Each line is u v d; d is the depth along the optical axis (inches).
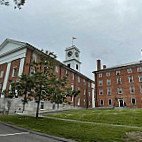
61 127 400.8
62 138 290.7
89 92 1882.4
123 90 1440.7
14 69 1056.8
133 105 1342.3
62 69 1373.0
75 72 1594.5
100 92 1582.2
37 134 331.0
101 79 1622.8
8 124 446.6
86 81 1861.5
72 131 349.1
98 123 498.9
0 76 1162.6
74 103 1487.5
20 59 1034.7
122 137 297.0
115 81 1518.2
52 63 646.5
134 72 1430.9
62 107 1290.6
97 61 1782.7
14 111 871.1
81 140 276.4
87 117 636.7
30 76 570.3
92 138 287.9
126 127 408.5
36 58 1082.1
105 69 1605.6
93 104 1919.3
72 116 676.7
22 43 1059.9
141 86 1353.3
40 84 557.6
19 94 564.7
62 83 581.9
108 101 1496.1
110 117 609.0
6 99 956.0
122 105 1406.3
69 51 1940.2
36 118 575.5
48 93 557.3
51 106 1159.0
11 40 1175.0
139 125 454.6
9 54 1165.7
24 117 613.9
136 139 281.9
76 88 1574.8
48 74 618.2
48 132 339.9
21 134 321.7
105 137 294.8
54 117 665.0
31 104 963.3
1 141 253.1
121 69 1520.7
